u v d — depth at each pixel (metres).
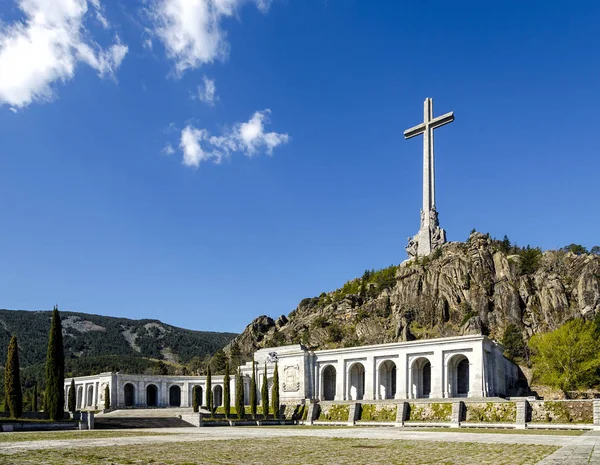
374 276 182.62
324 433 67.62
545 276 138.25
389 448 44.16
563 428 72.94
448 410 87.44
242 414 100.06
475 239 155.88
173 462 33.44
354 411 96.94
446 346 102.94
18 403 76.19
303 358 121.25
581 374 102.12
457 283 147.38
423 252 165.62
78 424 78.12
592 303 127.00
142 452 39.91
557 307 130.25
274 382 107.75
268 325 184.88
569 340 104.19
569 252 144.62
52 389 80.75
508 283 140.12
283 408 112.94
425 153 167.38
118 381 135.88
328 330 156.12
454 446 45.50
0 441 50.25
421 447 44.84
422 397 109.94
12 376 76.38
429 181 166.62
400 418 89.94
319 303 180.88
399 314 151.00
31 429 72.19
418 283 153.75
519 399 83.44
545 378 107.06
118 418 85.00
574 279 135.38
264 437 58.91
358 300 167.88
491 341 103.88
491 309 140.25
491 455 37.44
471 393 97.44
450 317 144.00
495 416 82.12
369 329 149.88
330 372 127.25
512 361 124.94
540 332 128.88
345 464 32.62
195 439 54.91
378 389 111.44
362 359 114.88
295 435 62.91
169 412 111.44
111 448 43.12
